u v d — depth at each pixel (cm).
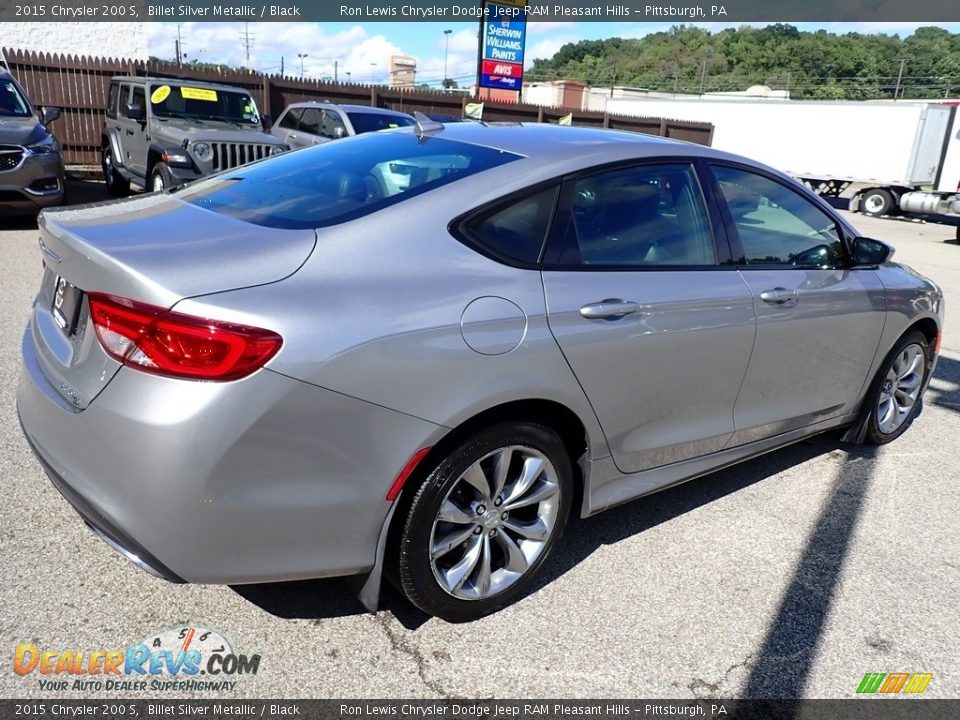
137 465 202
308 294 214
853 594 297
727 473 402
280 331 204
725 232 322
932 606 293
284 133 1303
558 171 273
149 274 205
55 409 225
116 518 208
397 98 1914
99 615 253
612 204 286
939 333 456
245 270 214
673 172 310
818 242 368
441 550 247
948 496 386
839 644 268
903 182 2112
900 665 259
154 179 980
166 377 201
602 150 291
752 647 263
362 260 229
